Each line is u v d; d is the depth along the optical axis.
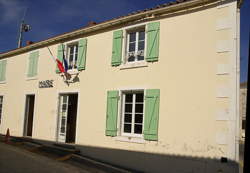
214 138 6.06
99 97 8.63
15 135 12.12
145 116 7.25
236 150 5.77
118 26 8.49
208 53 6.45
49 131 10.22
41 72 11.23
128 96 8.06
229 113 5.95
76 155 8.55
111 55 8.54
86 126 8.84
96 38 9.14
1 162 7.54
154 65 7.36
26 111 12.00
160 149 6.87
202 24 6.64
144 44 7.90
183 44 6.90
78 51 9.62
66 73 9.73
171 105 6.86
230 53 6.14
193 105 6.50
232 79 6.04
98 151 8.30
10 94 13.08
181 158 6.49
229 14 6.28
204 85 6.40
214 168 5.96
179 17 7.08
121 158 7.64
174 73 6.94
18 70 12.81
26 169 6.94
